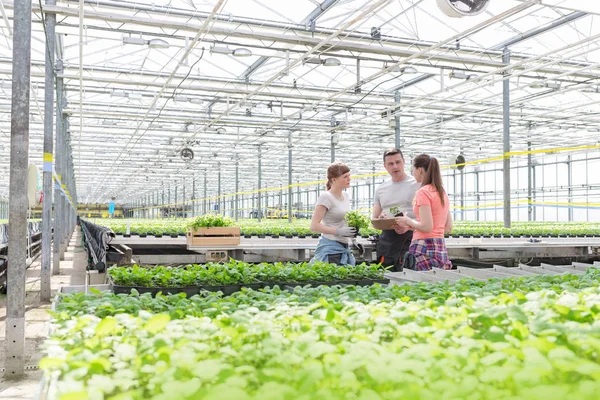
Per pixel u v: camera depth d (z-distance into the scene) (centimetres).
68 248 2203
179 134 3059
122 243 1138
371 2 1297
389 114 2233
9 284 529
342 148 3562
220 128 2825
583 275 471
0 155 3441
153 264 1178
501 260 1424
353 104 2250
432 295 330
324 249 583
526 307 249
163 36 1431
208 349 188
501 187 4366
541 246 1230
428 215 501
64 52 1659
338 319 231
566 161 3781
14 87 534
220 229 985
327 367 164
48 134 987
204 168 4722
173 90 2077
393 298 333
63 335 218
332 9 1346
